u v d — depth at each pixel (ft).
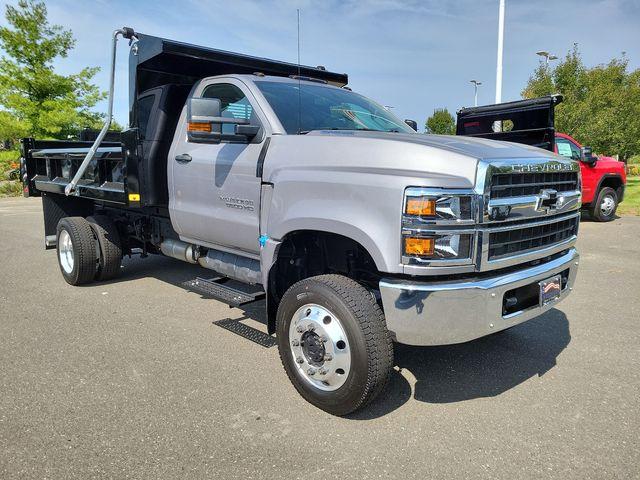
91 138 28.76
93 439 9.84
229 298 14.14
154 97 17.29
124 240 21.61
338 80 19.19
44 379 12.35
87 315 17.17
